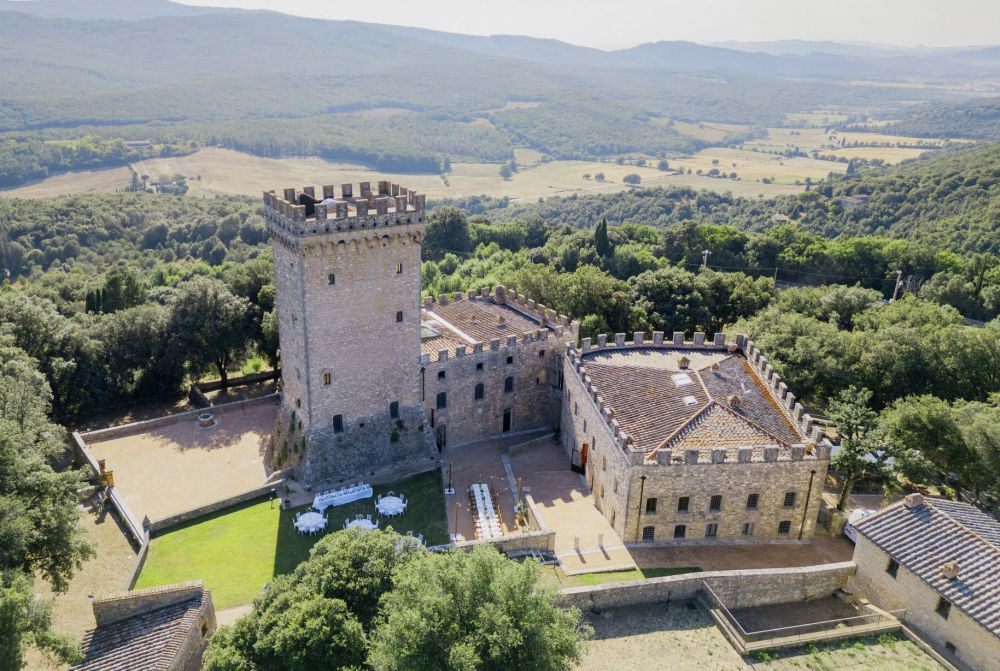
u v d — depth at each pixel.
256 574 60.34
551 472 78.19
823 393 89.75
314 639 41.16
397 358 75.06
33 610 43.47
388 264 71.12
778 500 61.88
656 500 61.16
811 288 136.62
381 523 67.62
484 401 84.25
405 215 70.00
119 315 99.56
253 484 75.44
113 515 70.00
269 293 106.56
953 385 84.50
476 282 139.25
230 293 103.75
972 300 130.88
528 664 37.34
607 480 67.00
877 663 47.34
